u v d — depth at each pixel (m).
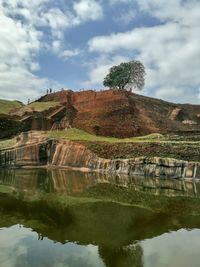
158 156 79.44
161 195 52.03
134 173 79.69
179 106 142.12
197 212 39.97
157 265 23.48
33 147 98.94
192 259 24.62
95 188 58.03
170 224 34.41
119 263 23.78
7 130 114.06
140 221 35.53
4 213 37.59
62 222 34.50
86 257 24.80
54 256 24.81
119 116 119.69
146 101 132.88
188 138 93.81
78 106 130.12
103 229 32.31
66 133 111.00
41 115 118.81
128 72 148.12
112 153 87.81
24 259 24.14
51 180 68.38
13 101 141.75
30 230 31.39
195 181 70.31
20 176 74.81
